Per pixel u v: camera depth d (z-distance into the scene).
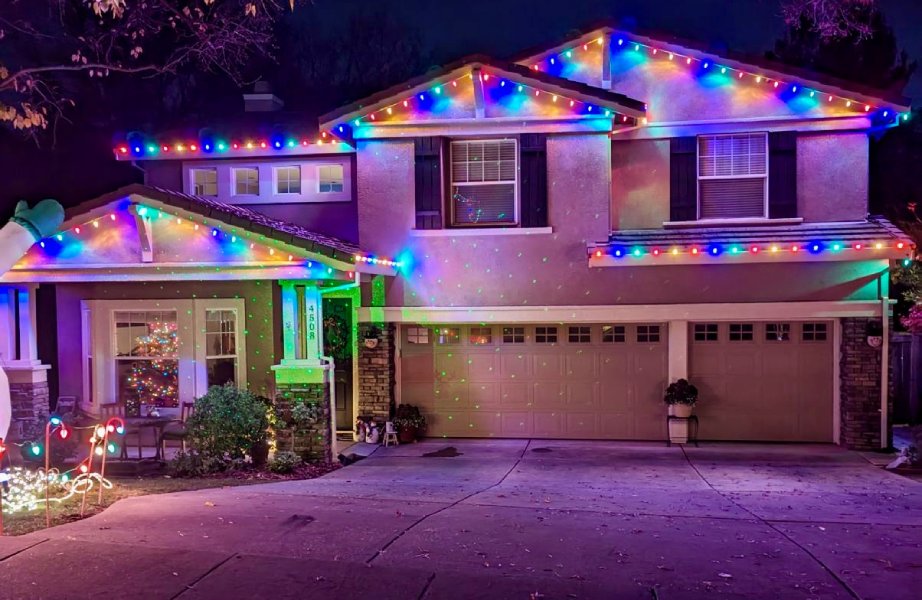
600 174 13.55
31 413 12.75
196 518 7.54
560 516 8.12
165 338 13.38
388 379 14.21
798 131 13.45
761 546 6.79
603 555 6.38
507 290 13.87
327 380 12.34
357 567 5.79
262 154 14.74
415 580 5.51
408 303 14.07
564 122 13.45
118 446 12.80
